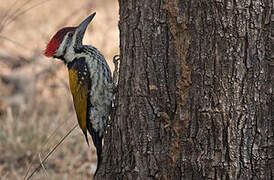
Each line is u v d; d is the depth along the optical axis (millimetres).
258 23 9352
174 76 9797
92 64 12438
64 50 12953
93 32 26422
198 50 9555
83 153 16625
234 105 9570
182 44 9633
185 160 9922
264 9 9328
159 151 10070
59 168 16031
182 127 9844
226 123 9625
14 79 21672
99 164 11805
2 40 25562
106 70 12438
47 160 15992
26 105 19938
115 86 12312
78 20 24016
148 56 9930
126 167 10453
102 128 12406
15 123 17766
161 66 9859
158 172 10141
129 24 10133
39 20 28250
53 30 25641
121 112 10477
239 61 9453
